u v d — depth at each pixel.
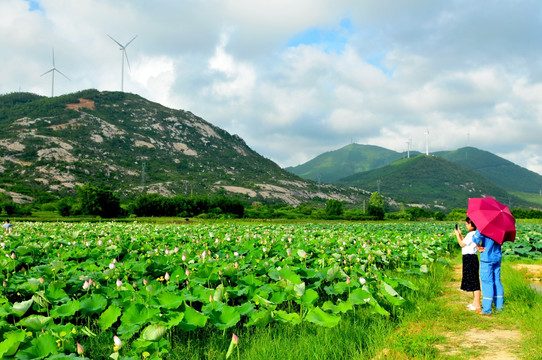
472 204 8.27
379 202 139.88
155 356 5.06
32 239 15.19
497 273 7.82
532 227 34.41
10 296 8.39
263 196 189.62
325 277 9.20
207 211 81.50
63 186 133.88
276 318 6.42
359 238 17.97
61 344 5.14
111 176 162.75
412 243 17.23
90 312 6.46
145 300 6.66
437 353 5.69
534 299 8.48
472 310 8.11
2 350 4.59
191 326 5.82
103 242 14.16
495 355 5.63
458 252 19.84
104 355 5.50
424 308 8.03
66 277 8.71
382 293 7.86
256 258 11.52
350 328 6.68
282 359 5.40
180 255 11.44
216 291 7.02
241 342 6.13
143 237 16.78
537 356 5.42
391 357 5.52
